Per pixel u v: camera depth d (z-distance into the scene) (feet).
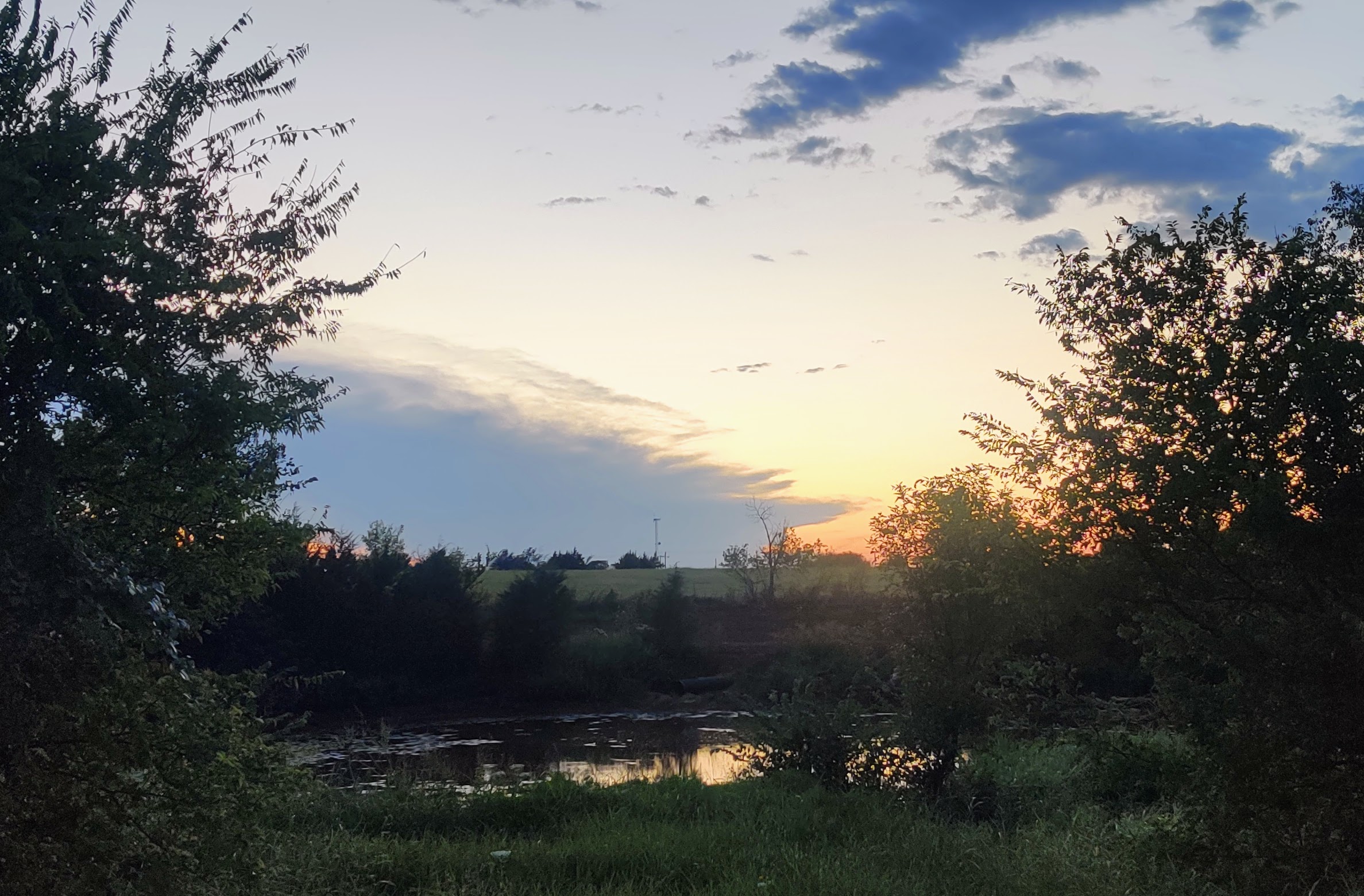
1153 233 20.81
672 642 142.00
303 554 19.27
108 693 14.01
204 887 14.48
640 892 25.12
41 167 14.25
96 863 13.56
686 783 41.16
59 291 13.15
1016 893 23.94
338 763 65.46
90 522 15.33
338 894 23.30
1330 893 18.25
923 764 43.45
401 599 125.90
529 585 132.46
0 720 12.93
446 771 47.60
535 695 125.70
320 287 16.26
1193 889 20.75
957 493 41.39
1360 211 19.86
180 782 14.43
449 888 24.90
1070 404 21.11
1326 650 17.97
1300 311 19.38
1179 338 20.67
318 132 16.81
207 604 17.34
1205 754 20.35
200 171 16.25
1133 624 21.84
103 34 15.99
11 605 12.90
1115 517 20.39
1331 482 18.80
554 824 34.37
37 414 14.28
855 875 25.14
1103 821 30.30
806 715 46.65
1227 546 19.97
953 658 42.32
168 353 15.20
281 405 15.97
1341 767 18.71
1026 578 22.00
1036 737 42.83
